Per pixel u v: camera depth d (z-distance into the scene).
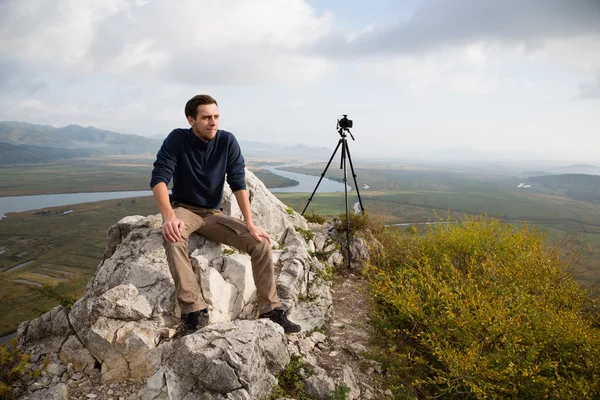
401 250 6.91
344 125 7.00
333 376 3.71
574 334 3.90
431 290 4.82
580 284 5.14
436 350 3.85
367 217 7.95
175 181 4.46
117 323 3.60
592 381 3.62
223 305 4.12
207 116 4.16
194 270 4.18
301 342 4.10
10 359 3.48
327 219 8.99
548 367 3.69
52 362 3.61
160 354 3.48
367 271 6.39
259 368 3.23
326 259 6.83
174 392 3.06
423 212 160.00
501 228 6.60
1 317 35.91
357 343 4.36
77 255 120.25
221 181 4.53
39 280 86.31
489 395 3.55
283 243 6.75
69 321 3.78
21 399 3.11
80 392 3.31
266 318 3.91
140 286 4.00
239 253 4.96
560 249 6.00
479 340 4.07
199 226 4.41
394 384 3.77
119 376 3.45
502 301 4.37
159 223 5.20
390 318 4.93
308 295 5.02
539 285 5.09
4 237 148.75
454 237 6.40
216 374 3.04
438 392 3.78
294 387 3.47
